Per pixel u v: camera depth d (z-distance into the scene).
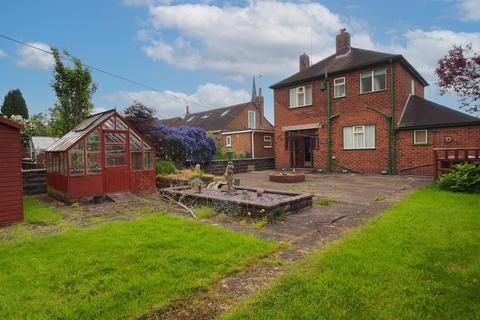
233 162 20.61
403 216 6.71
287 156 21.92
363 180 14.67
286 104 21.77
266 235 5.86
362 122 17.98
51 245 5.30
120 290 3.57
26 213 8.62
